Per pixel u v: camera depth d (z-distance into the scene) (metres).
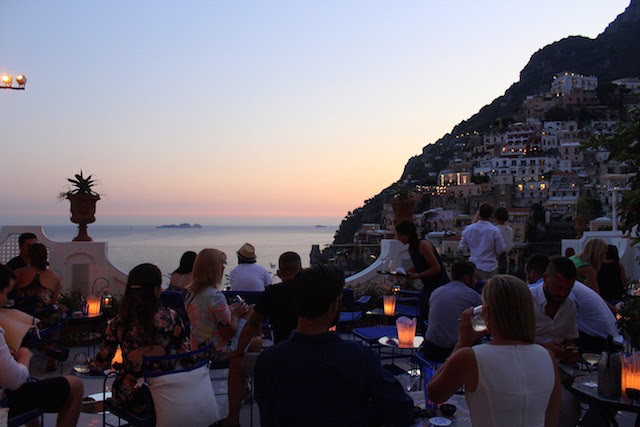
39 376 5.95
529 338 2.48
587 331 4.83
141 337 3.70
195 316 4.63
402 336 4.98
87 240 9.44
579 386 3.55
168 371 3.60
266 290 4.14
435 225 128.75
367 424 2.38
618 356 3.39
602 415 3.54
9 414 3.34
